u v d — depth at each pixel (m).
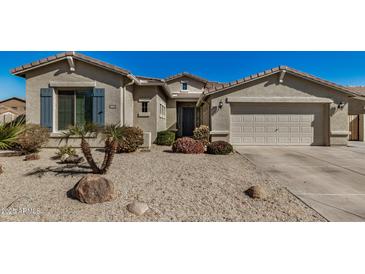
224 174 6.70
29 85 11.41
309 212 4.29
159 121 15.97
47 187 5.40
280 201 4.77
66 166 7.50
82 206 4.43
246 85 13.56
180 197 4.88
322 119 13.77
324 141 13.77
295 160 9.12
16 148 9.83
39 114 11.41
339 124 13.51
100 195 4.59
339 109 13.48
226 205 4.54
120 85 11.63
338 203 4.70
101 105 11.57
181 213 4.21
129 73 11.40
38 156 8.78
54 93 11.50
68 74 11.46
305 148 12.74
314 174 6.89
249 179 6.23
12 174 6.50
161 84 14.30
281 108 13.73
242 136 13.77
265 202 4.70
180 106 21.31
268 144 13.77
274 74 13.47
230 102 13.61
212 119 13.62
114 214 4.15
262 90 13.56
